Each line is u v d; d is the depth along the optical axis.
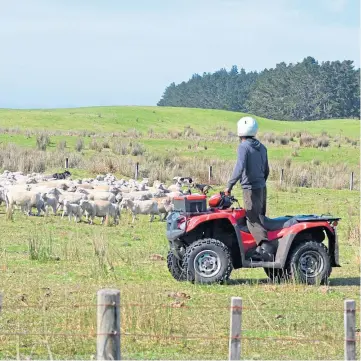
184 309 25.28
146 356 19.94
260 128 188.12
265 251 30.17
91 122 172.50
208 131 175.12
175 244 30.73
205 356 20.09
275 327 23.45
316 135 158.88
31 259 34.59
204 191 31.22
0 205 58.28
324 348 21.27
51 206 52.81
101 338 15.84
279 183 78.81
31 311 24.38
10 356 19.56
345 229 49.97
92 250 37.84
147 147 114.88
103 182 67.31
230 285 29.92
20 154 89.88
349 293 29.16
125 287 28.78
